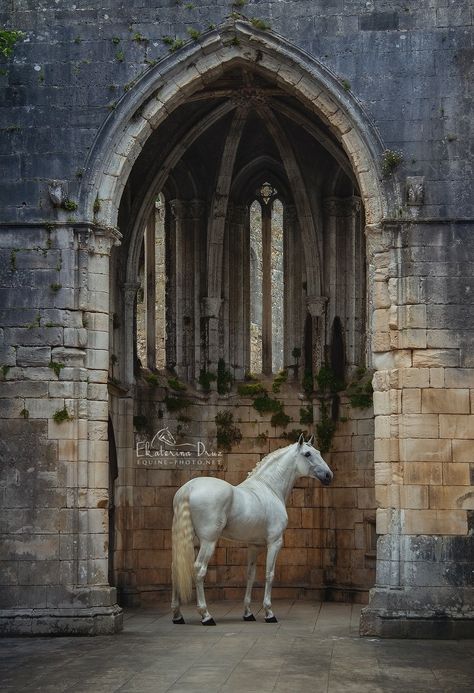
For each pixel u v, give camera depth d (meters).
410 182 26.25
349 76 26.83
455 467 25.64
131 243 33.16
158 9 27.25
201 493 26.34
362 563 33.12
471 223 26.16
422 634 24.88
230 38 27.11
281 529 27.64
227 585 34.25
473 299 25.98
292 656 21.80
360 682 18.86
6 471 26.16
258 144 35.50
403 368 26.03
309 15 27.02
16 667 20.55
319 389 34.75
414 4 26.80
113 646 23.33
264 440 35.03
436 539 25.47
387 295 26.42
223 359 35.44
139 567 33.12
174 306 35.59
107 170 27.00
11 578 25.81
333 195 35.22
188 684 18.61
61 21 27.28
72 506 25.98
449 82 26.53
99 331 26.73
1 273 26.66
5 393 26.36
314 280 35.06
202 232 35.44
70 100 27.09
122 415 32.78
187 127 32.88
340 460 34.09
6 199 26.88
